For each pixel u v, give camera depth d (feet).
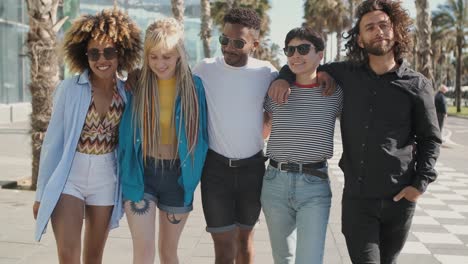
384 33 10.53
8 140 48.49
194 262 16.12
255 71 12.10
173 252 12.09
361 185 10.66
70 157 11.02
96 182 11.27
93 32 11.07
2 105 67.67
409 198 10.49
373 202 10.64
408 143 10.71
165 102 11.53
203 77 12.23
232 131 11.94
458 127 96.02
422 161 10.57
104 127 11.32
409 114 10.60
